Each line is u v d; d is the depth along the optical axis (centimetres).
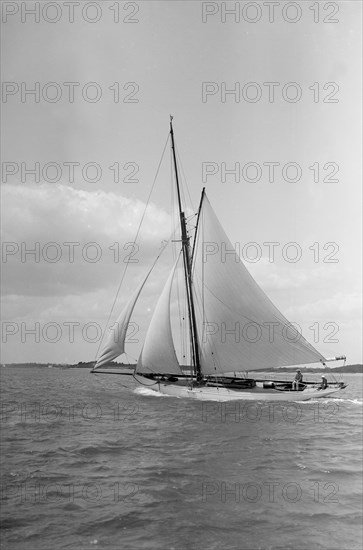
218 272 4050
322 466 1631
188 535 1004
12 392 5028
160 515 1121
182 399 4059
